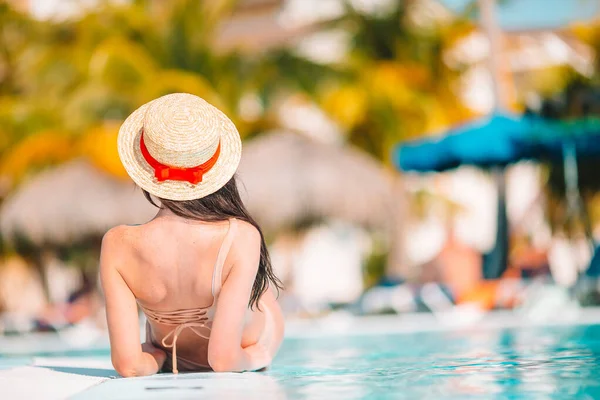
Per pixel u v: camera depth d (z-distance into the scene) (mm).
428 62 22188
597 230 20609
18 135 19141
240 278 3432
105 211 15539
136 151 3447
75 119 18422
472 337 6766
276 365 4215
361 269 21625
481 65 22562
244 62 20250
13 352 7406
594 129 12703
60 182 16078
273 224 14891
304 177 15070
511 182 22609
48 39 21250
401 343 6441
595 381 2871
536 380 2951
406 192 21234
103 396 2643
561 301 10945
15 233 15719
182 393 2674
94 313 16266
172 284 3469
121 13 20234
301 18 23953
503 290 11930
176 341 3666
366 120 20562
